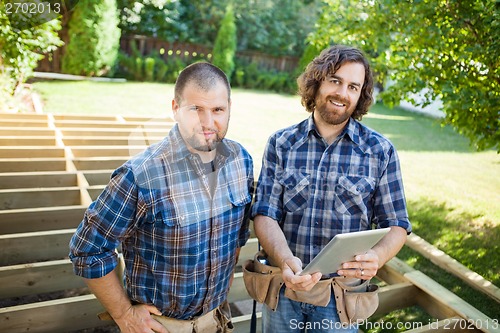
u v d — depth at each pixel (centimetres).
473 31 360
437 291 282
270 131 850
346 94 168
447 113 401
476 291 330
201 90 129
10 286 255
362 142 177
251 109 1088
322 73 169
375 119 1138
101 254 135
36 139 453
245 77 1485
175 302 144
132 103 920
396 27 408
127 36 1355
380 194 178
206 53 1477
